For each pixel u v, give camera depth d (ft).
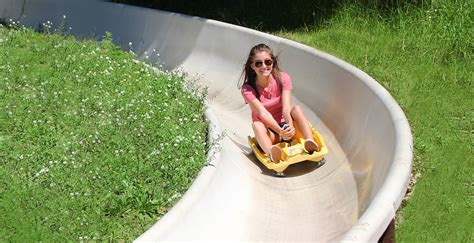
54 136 22.00
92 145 21.52
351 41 31.30
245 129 27.14
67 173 19.38
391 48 29.37
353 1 35.50
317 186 20.81
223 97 31.27
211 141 22.11
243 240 18.08
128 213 17.66
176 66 35.37
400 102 23.25
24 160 20.24
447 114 21.98
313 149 21.45
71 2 43.27
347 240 12.78
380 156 18.79
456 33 28.84
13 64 30.35
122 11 40.09
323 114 25.26
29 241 15.83
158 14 37.68
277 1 39.91
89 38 39.52
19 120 23.21
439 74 25.67
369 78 22.98
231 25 32.89
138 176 19.40
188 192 17.90
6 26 44.45
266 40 30.25
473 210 15.87
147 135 22.41
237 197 19.67
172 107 25.58
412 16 32.14
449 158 18.57
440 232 14.96
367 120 21.44
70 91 26.27
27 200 17.61
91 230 16.57
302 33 35.06
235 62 32.04
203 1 43.96
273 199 20.38
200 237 16.99
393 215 14.37
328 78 25.62
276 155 21.22
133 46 38.63
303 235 18.12
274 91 22.80
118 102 25.22
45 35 38.06
